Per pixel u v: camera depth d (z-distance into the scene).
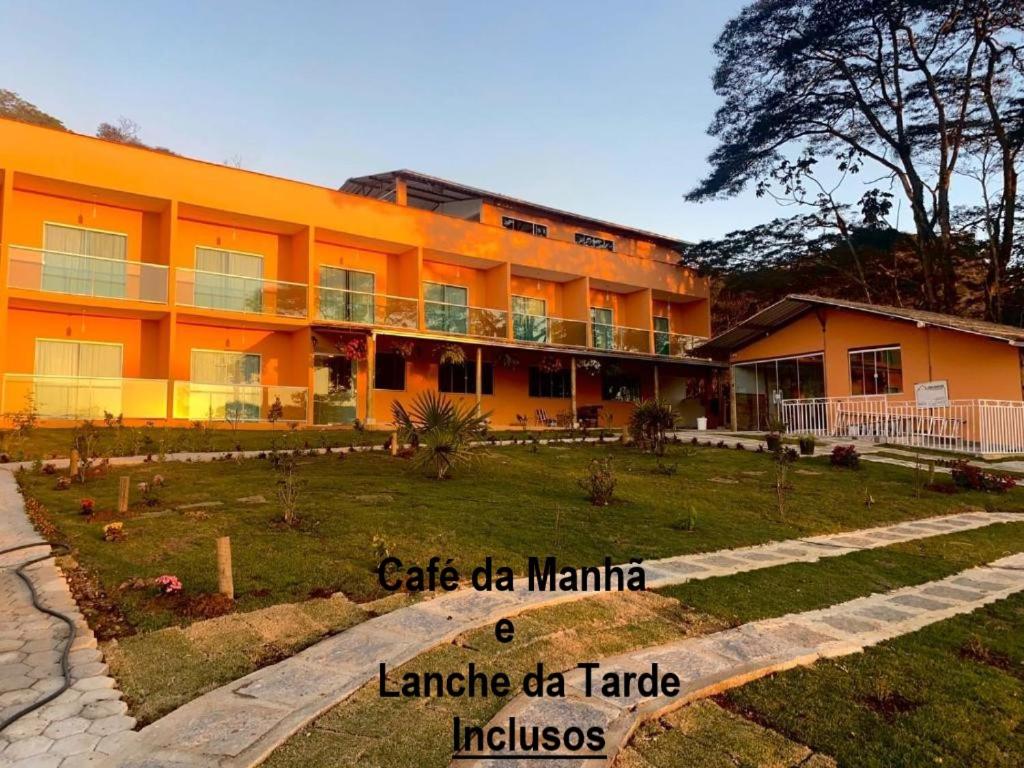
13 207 17.00
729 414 29.25
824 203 28.86
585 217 28.58
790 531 8.94
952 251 27.00
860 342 22.22
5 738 3.36
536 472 12.63
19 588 5.68
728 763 3.31
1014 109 24.84
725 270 30.59
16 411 15.57
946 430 17.52
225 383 19.56
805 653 4.69
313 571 6.15
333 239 21.67
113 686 3.96
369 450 14.84
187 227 19.53
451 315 24.03
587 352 25.19
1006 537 9.09
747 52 26.33
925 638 5.12
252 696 3.84
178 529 7.46
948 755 3.45
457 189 25.50
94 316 17.95
